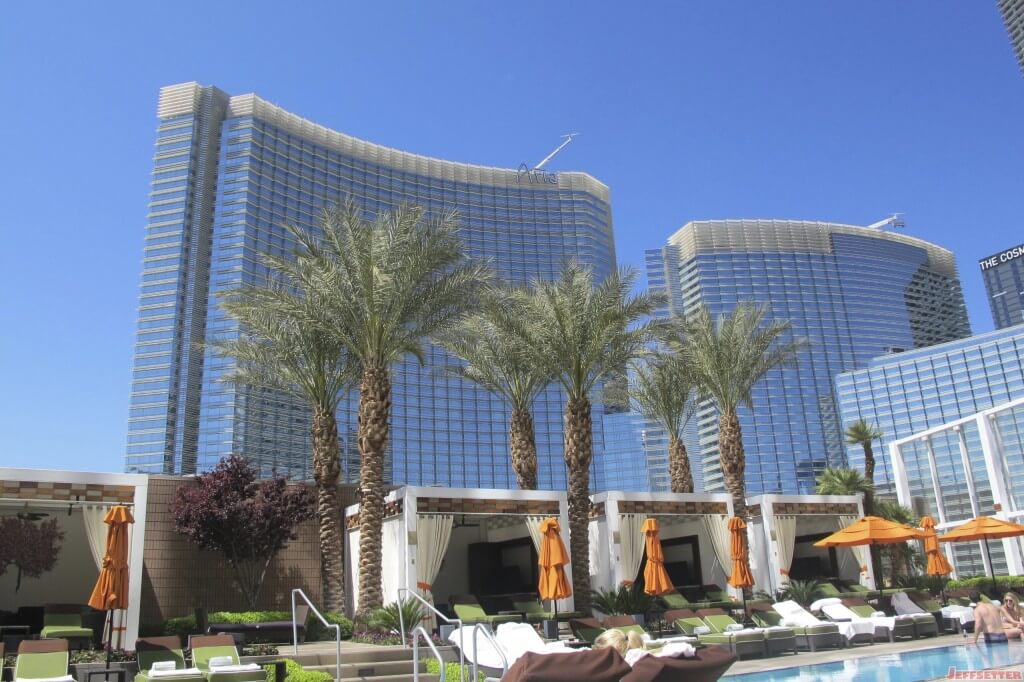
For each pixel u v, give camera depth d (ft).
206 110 358.43
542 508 73.67
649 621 69.97
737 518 72.64
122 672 43.73
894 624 61.11
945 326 536.01
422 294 68.64
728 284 498.28
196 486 73.77
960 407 404.36
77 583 73.92
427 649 51.72
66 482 58.34
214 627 59.57
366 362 68.39
